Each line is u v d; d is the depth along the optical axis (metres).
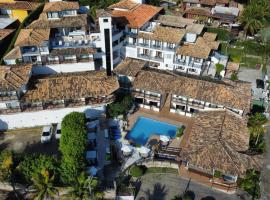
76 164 48.75
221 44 95.56
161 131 65.44
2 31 82.06
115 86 64.75
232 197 51.97
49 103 63.44
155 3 110.69
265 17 103.94
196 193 52.47
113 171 55.06
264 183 54.91
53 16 79.75
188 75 75.38
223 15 106.12
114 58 80.81
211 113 62.44
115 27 82.88
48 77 66.69
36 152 58.00
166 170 56.69
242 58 92.81
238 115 61.53
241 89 67.75
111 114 66.06
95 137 59.62
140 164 56.66
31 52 70.88
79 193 43.34
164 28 83.31
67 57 72.88
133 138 63.34
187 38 84.94
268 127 67.12
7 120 62.31
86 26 78.00
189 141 56.62
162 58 81.56
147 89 67.75
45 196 43.19
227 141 54.72
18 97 60.56
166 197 51.72
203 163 52.06
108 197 49.44
